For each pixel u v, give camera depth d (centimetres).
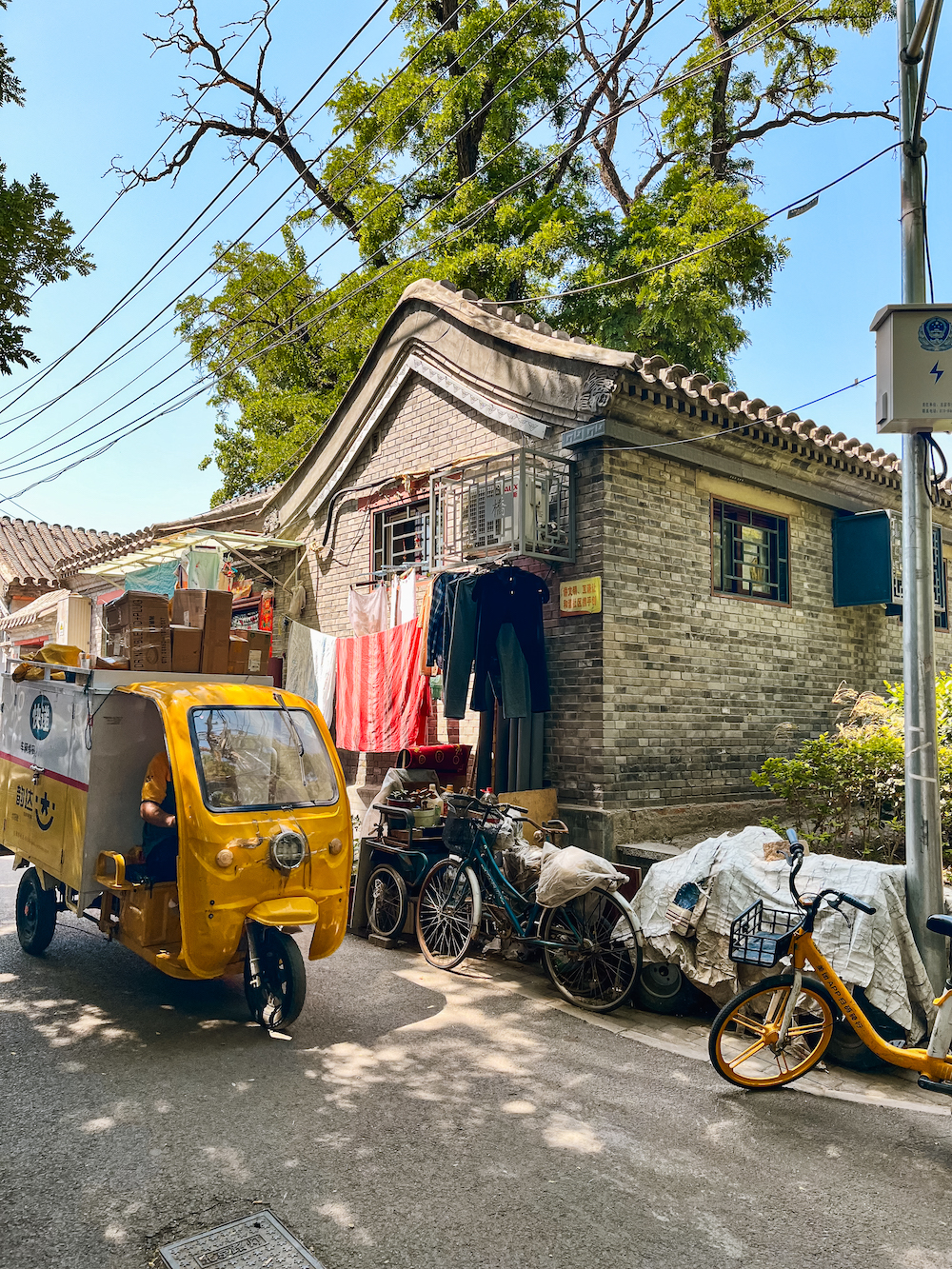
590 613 809
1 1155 368
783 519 1008
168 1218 324
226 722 540
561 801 824
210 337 2028
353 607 1069
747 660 938
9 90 691
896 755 686
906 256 547
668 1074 473
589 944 587
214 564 1223
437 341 1018
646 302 1627
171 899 544
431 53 1872
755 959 448
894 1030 485
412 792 772
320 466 1239
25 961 655
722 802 885
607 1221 328
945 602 1191
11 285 719
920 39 527
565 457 837
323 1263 299
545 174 1922
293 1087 441
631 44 659
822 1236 323
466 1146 383
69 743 604
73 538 2334
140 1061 470
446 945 717
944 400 505
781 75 1806
